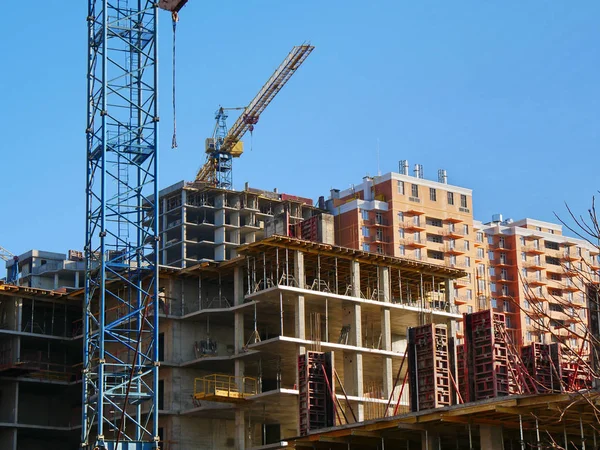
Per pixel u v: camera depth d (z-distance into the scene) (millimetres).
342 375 117688
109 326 95500
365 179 196375
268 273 117875
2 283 121312
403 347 125188
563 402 53094
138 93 99562
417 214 192000
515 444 67375
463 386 97188
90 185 97875
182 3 100438
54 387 123125
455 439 69188
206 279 120125
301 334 107875
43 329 126938
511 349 76875
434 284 125688
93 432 120125
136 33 100500
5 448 118062
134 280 119000
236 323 113500
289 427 118688
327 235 120312
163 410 113375
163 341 118000
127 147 97938
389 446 70375
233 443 116750
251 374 117812
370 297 119125
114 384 102062
